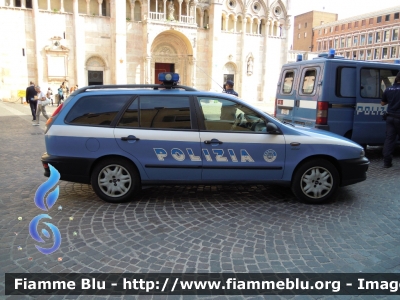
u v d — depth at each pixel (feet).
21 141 35.70
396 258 12.14
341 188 20.47
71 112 17.10
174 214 15.87
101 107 17.10
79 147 16.79
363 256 12.23
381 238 13.69
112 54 107.55
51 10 98.78
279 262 11.70
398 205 17.56
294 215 15.97
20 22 96.17
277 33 138.62
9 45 95.66
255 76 136.77
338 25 261.24
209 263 11.57
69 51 102.53
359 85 26.37
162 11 114.52
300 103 27.91
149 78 112.37
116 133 16.79
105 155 16.85
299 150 17.17
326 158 17.76
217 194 18.89
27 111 72.95
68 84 103.65
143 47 111.86
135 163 16.87
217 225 14.67
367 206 17.37
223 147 16.90
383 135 27.58
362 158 18.04
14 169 24.07
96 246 12.66
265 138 17.06
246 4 128.36
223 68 130.41
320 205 17.42
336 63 25.71
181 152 16.85
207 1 123.34
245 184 17.35
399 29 216.54
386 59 227.40
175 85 17.74
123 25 105.70
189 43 117.60
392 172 24.59
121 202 17.28
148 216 15.58
